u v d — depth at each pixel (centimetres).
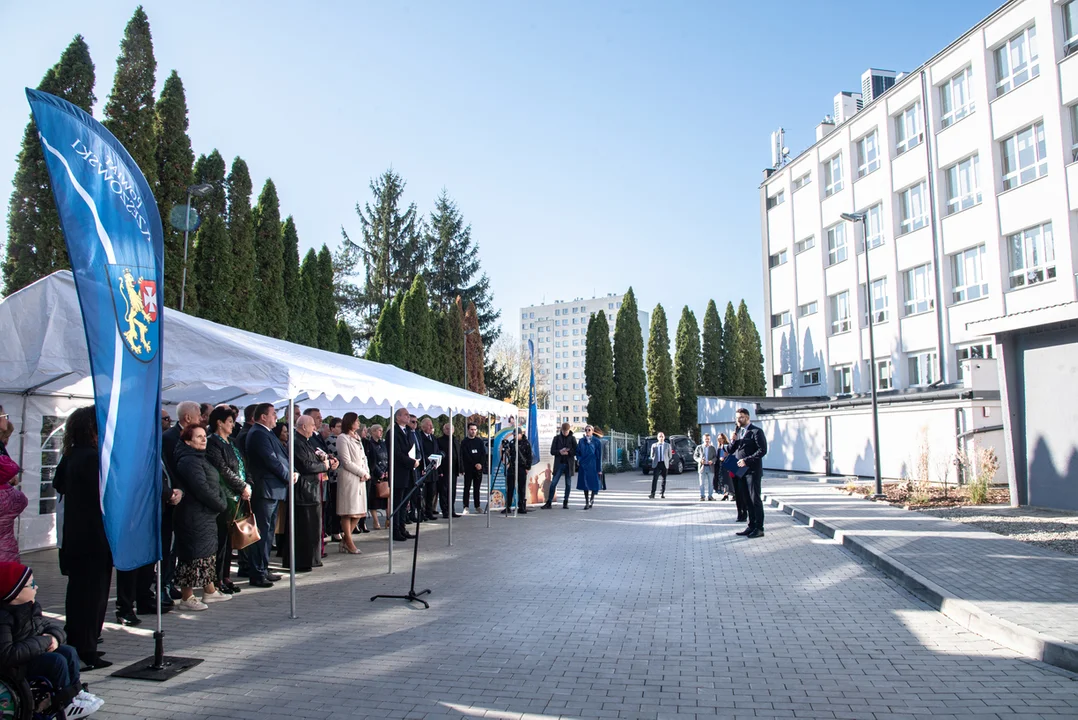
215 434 758
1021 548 955
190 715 448
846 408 2478
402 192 4900
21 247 1489
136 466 518
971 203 2575
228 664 547
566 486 1781
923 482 1689
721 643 596
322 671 529
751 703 462
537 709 454
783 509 1653
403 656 564
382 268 4772
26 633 383
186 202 1911
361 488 1091
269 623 666
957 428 1955
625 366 4203
